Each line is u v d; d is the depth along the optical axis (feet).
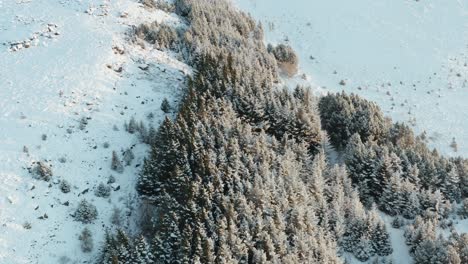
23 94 116.67
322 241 89.86
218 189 92.17
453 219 110.22
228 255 80.02
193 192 90.07
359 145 120.06
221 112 114.83
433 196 110.22
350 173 118.32
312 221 93.50
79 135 109.50
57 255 86.53
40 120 110.22
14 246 85.40
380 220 102.17
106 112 117.91
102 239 91.76
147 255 82.23
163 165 99.55
